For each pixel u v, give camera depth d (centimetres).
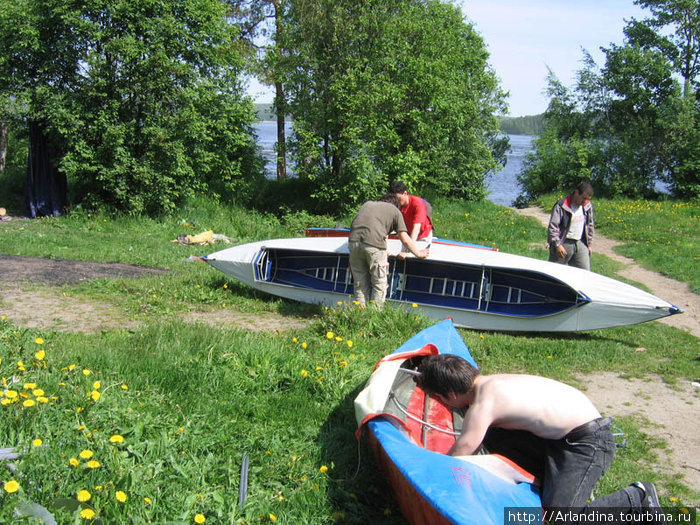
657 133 2597
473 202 2130
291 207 1845
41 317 633
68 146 1367
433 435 402
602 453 285
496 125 2345
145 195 1421
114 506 264
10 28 1309
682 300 932
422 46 1778
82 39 1355
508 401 292
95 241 1162
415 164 1789
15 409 328
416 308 720
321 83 1691
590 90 3075
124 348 489
